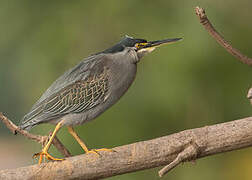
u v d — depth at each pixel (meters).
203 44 11.84
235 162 13.12
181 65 11.76
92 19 13.35
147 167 6.25
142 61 12.13
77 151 11.34
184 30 12.12
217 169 12.85
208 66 11.97
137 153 6.19
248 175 12.89
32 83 13.03
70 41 12.98
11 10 13.73
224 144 6.10
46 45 12.90
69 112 7.48
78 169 6.18
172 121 11.96
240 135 6.09
